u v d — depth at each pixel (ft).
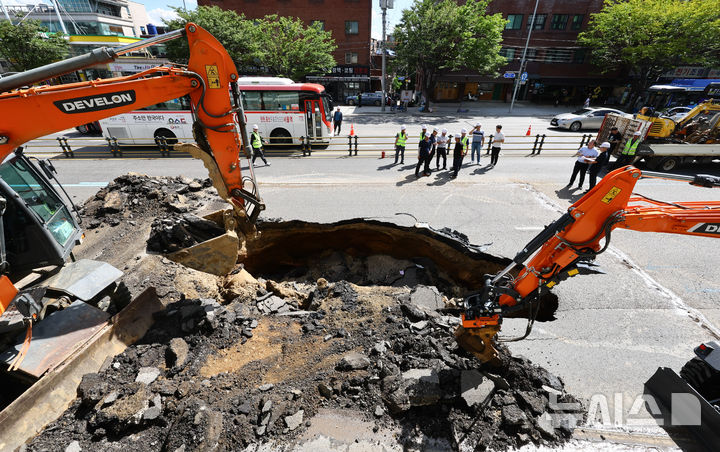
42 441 10.68
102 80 13.41
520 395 12.78
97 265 14.94
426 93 104.42
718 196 34.78
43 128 13.25
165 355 14.16
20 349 12.13
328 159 49.83
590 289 21.04
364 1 111.24
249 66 95.66
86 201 27.63
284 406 12.04
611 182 9.99
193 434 10.80
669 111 79.97
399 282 22.52
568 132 75.61
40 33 77.10
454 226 28.96
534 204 33.60
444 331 15.58
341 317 16.94
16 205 13.37
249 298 18.92
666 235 27.50
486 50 92.22
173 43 82.17
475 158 50.39
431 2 87.92
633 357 16.16
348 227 24.70
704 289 21.07
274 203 33.60
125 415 11.11
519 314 19.86
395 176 41.96
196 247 17.46
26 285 14.43
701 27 87.10
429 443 11.31
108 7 160.45
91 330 13.35
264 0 110.52
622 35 97.76
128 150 54.24
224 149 15.97
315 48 94.53
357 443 11.18
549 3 113.50
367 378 13.01
